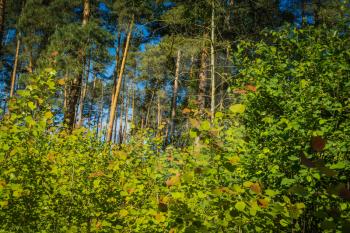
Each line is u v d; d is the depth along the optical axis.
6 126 3.67
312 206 3.10
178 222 2.37
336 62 3.87
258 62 4.26
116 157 4.88
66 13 24.30
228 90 4.30
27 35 26.00
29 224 3.85
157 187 3.65
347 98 3.74
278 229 2.68
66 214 4.23
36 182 3.84
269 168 3.24
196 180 3.01
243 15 9.13
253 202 2.12
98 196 4.34
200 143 2.43
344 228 1.54
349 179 3.12
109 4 20.48
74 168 4.67
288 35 4.52
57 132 4.84
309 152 3.18
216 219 2.82
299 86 3.73
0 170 3.65
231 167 2.26
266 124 3.76
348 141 3.11
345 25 4.39
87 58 20.44
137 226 3.40
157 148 5.07
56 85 3.84
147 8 14.92
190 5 8.97
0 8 11.19
